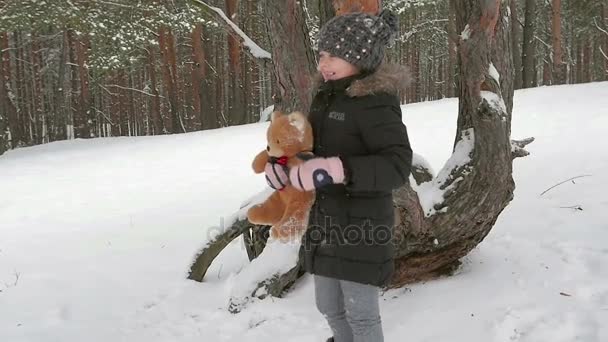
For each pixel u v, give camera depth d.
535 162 7.30
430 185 3.43
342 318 2.45
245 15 24.41
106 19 15.42
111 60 16.31
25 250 5.45
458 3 3.17
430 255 3.51
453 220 3.30
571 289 3.29
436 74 40.62
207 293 3.98
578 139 8.70
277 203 2.36
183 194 8.11
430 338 2.97
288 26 3.52
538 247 4.00
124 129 27.48
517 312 3.08
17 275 4.53
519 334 2.89
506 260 3.82
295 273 3.76
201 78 23.14
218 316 3.62
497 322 3.01
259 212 2.36
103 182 9.70
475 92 3.05
